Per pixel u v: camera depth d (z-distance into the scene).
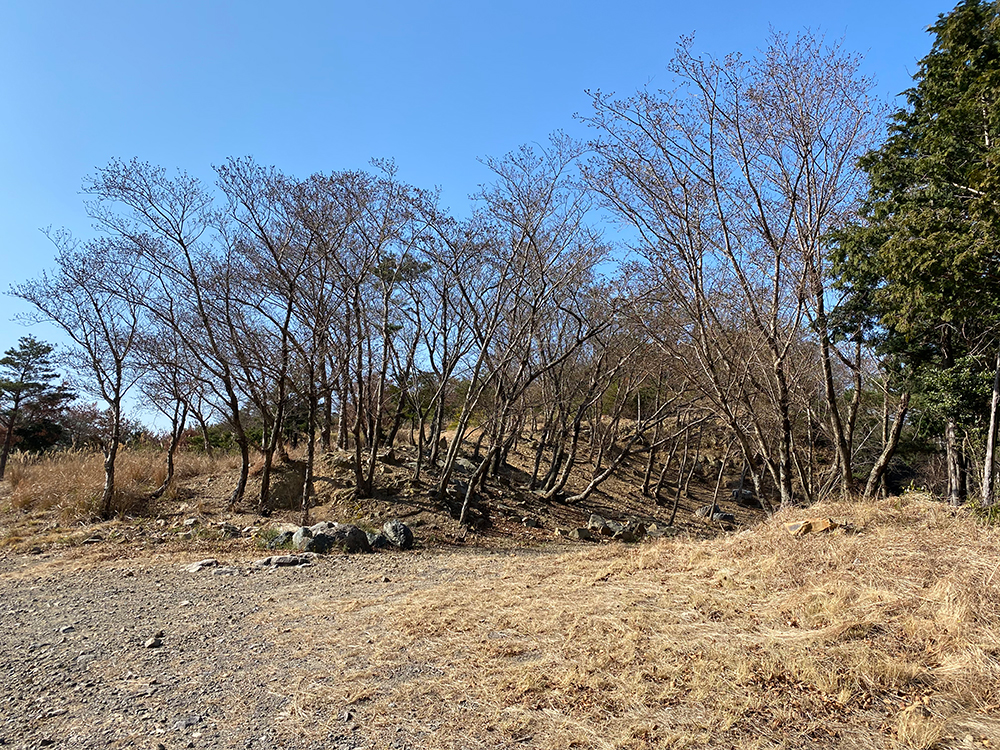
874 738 3.78
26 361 34.03
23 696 5.31
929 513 7.75
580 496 22.23
